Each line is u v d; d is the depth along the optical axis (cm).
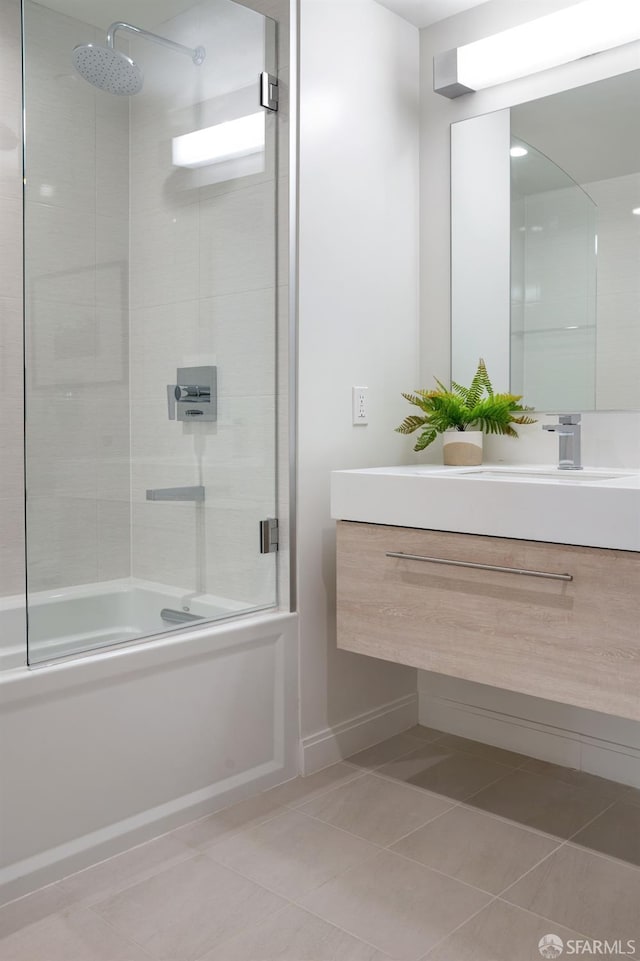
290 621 226
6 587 238
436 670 198
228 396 215
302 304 226
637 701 165
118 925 159
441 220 262
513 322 246
